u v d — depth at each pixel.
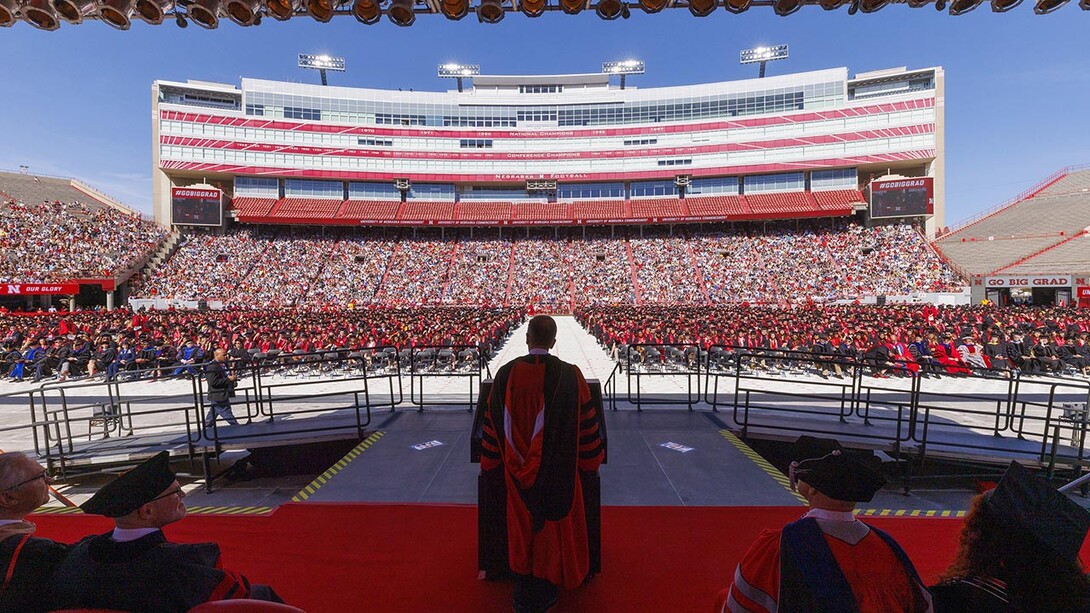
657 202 58.44
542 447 2.58
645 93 58.56
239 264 47.84
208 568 1.85
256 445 6.46
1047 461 5.80
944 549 3.83
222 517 4.32
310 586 3.21
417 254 53.47
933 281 41.06
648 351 16.86
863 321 22.28
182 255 47.12
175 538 3.96
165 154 51.75
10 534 1.96
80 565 1.72
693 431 6.79
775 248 51.62
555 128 59.31
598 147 58.97
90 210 51.03
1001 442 6.30
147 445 6.34
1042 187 57.09
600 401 3.24
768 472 5.26
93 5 5.26
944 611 1.61
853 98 55.41
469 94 59.53
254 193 55.19
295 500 4.63
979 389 12.77
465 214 57.12
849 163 53.31
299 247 52.38
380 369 16.19
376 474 5.29
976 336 16.92
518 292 48.41
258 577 3.33
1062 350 15.09
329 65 66.44
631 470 5.33
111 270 40.31
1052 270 38.16
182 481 6.51
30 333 19.62
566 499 2.56
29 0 5.05
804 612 1.44
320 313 31.58
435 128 58.59
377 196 58.75
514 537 2.61
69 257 40.69
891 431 6.53
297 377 15.24
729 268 49.59
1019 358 14.85
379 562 3.51
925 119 51.25
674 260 52.06
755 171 56.12
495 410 2.75
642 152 58.44
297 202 55.56
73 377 15.45
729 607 1.75
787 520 4.15
